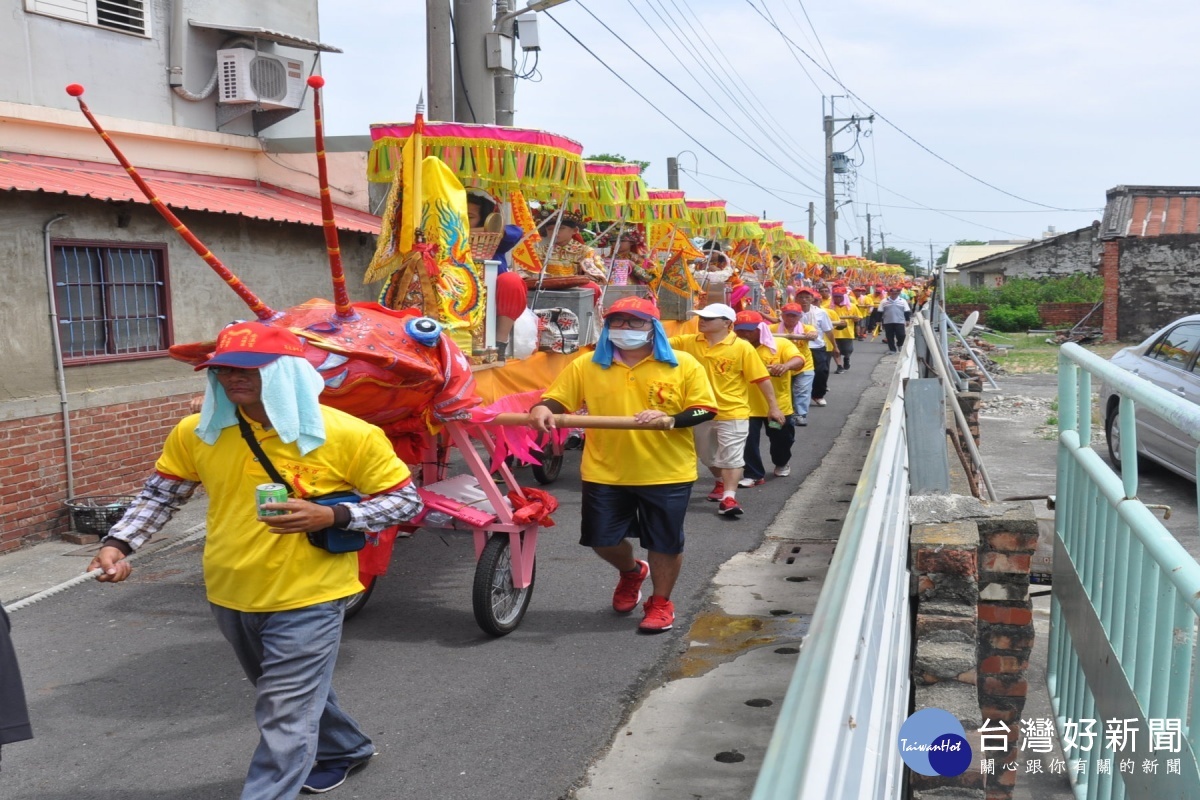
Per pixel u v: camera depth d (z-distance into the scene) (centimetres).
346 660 574
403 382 539
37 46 969
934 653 406
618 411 596
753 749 462
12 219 840
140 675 564
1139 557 345
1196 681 271
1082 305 4028
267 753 354
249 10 1230
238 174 1213
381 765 450
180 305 1026
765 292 2156
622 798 420
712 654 578
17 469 837
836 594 221
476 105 1377
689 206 1764
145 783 439
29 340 855
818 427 1438
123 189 932
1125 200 2917
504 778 438
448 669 560
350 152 1328
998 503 504
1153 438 1013
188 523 913
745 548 800
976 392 1270
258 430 359
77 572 776
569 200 1198
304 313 532
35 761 461
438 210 668
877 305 3694
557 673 553
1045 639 625
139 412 964
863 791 189
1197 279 2716
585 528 614
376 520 365
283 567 358
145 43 1097
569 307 1012
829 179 5075
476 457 591
